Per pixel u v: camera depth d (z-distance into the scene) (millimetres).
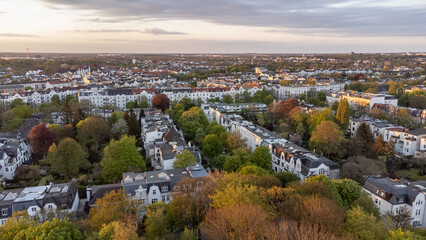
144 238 106625
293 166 177375
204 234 105750
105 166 172125
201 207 119125
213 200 116125
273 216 106000
